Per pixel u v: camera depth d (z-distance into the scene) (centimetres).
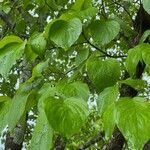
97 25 105
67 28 96
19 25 271
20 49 95
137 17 149
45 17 258
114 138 147
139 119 66
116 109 69
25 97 89
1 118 90
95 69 95
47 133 74
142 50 92
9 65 92
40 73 104
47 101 74
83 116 72
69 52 130
